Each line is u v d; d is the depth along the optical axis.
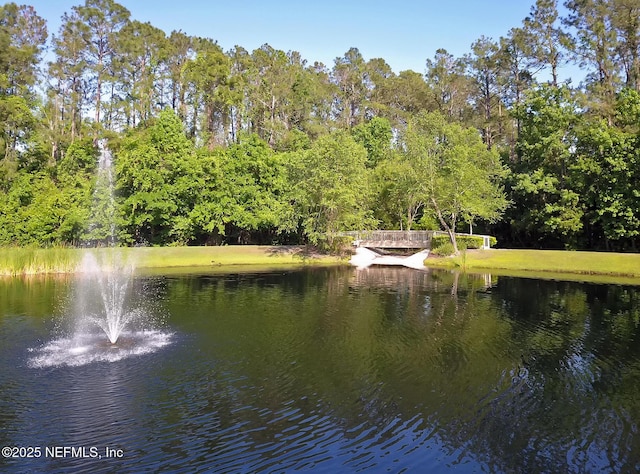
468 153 44.66
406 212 53.88
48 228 41.22
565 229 44.97
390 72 81.69
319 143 45.19
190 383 12.98
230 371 13.93
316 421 10.90
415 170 44.75
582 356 15.75
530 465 9.24
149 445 9.80
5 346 16.05
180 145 45.88
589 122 46.81
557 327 19.50
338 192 43.19
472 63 68.31
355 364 14.70
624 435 10.43
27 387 12.58
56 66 53.81
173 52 60.53
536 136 48.38
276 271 38.00
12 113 44.41
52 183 45.28
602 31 48.94
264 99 65.50
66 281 31.06
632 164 41.47
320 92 69.44
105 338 17.17
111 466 9.04
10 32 52.03
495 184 51.09
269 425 10.68
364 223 45.41
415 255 45.34
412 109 75.00
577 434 10.45
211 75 56.59
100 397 12.02
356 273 36.94
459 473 8.94
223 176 47.53
